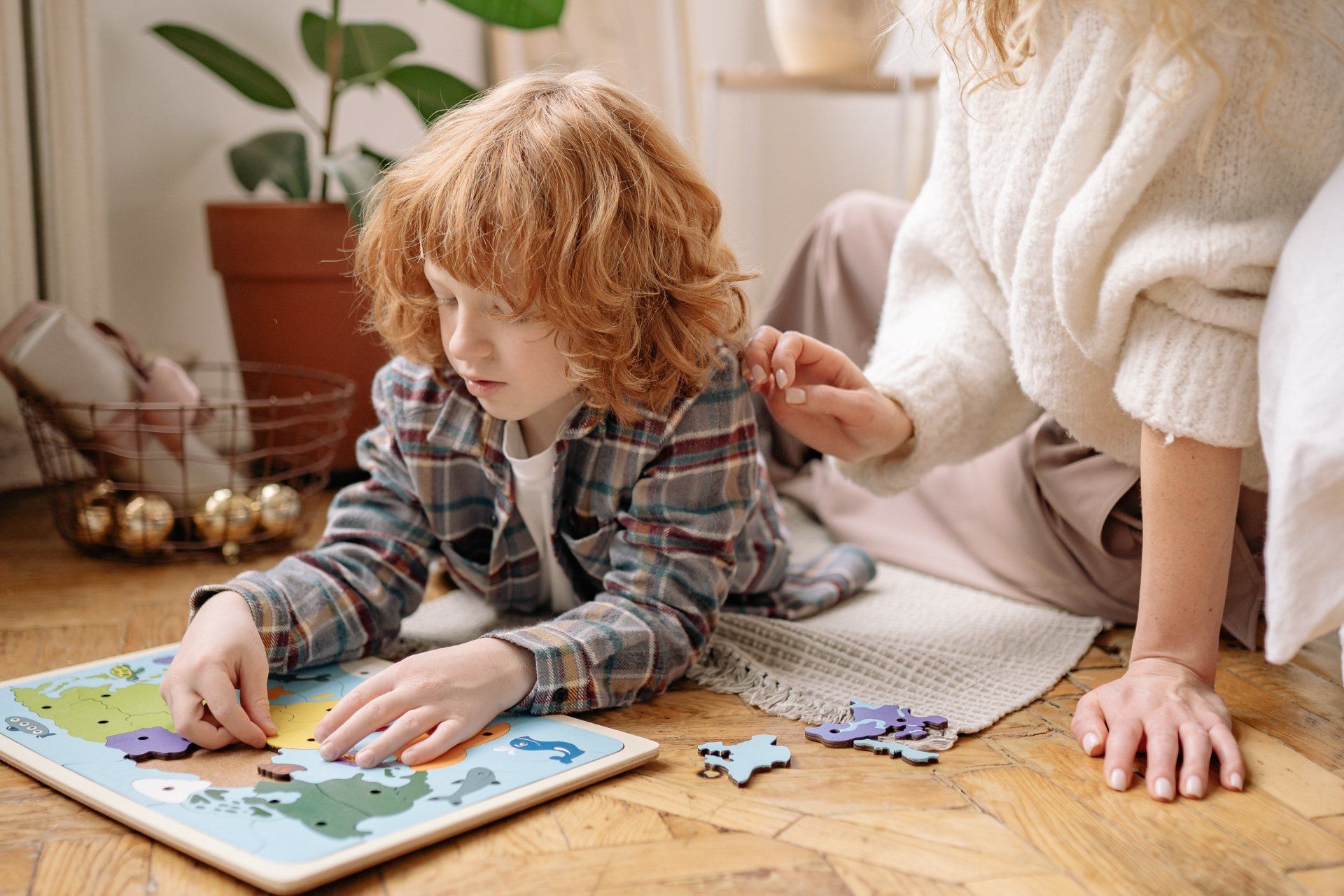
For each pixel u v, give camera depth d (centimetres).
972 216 103
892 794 75
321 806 69
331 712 78
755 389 95
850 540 135
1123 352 88
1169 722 78
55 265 163
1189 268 80
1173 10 80
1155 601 84
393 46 171
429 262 83
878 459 108
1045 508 116
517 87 90
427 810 69
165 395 135
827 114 266
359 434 169
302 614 90
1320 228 73
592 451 94
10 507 154
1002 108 95
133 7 172
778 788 75
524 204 80
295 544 141
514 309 82
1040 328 93
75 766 75
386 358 168
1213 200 83
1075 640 106
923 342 106
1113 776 76
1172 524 83
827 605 114
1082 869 66
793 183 275
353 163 154
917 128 242
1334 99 80
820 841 69
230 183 188
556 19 166
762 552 109
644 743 79
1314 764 79
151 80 176
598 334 84
